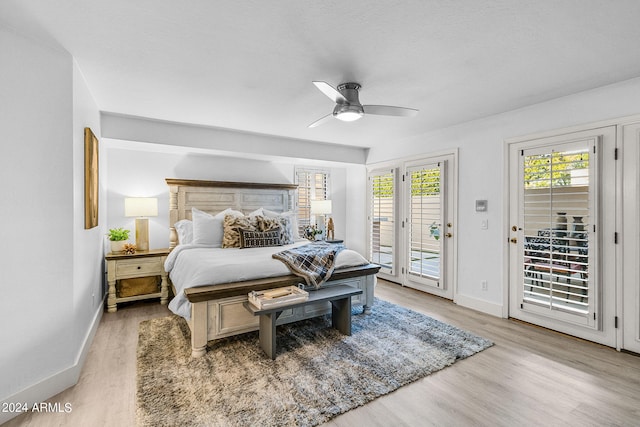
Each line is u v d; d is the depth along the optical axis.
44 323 1.91
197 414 1.77
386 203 5.10
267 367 2.29
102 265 3.61
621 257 2.60
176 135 3.87
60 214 2.00
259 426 1.68
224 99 2.99
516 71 2.39
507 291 3.40
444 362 2.39
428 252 4.34
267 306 2.44
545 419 1.76
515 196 3.33
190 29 1.82
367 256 5.59
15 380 1.77
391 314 3.50
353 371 2.25
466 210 3.82
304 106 3.21
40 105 1.91
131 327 3.08
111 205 4.10
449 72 2.40
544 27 1.79
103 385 2.07
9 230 1.76
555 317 2.98
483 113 3.45
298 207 5.70
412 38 1.92
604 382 2.15
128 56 2.13
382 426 1.70
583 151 2.77
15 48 1.79
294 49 2.05
